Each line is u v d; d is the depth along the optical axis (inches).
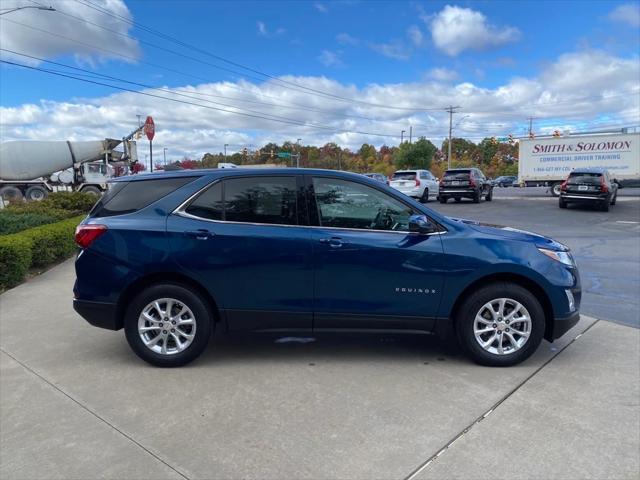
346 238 168.7
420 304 170.7
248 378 163.5
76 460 117.5
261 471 113.6
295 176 173.6
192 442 125.2
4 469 113.9
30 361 176.7
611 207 871.7
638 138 1152.2
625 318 232.4
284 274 168.9
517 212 788.6
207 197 172.4
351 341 199.0
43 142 1143.6
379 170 3575.3
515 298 170.1
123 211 173.2
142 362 176.6
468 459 118.0
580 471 113.4
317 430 130.8
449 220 175.6
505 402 146.6
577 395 151.3
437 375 166.2
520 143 1280.8
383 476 111.7
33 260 333.7
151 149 457.7
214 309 174.2
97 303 170.2
